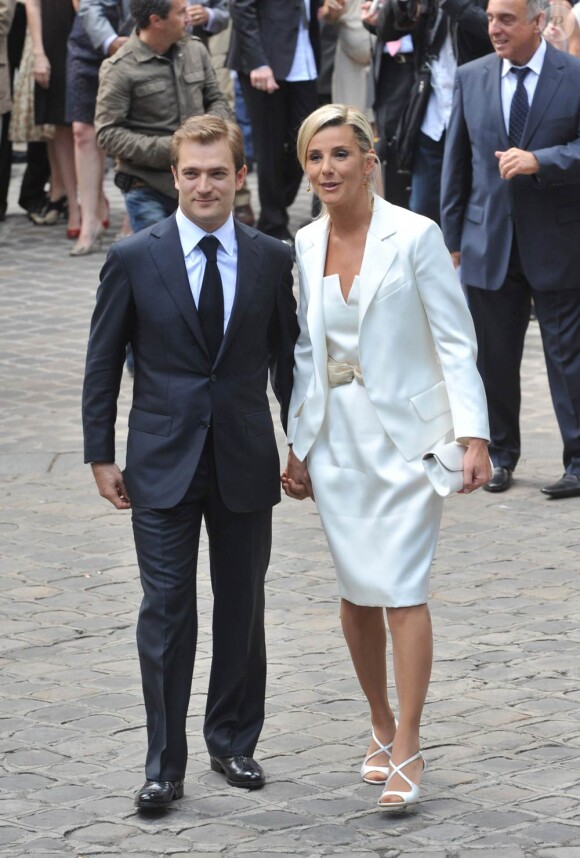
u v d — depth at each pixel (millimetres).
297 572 9094
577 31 12594
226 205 6105
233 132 6152
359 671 6418
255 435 6266
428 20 13211
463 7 11945
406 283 6070
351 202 6102
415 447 6121
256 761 6527
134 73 12398
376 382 6094
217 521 6309
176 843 5832
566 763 6484
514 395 10633
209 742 6473
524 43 10000
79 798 6262
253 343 6230
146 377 6234
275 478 6344
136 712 7145
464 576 8945
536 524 9922
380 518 6137
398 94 13828
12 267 18141
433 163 13562
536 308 10500
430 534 6160
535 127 10031
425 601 6152
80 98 17969
